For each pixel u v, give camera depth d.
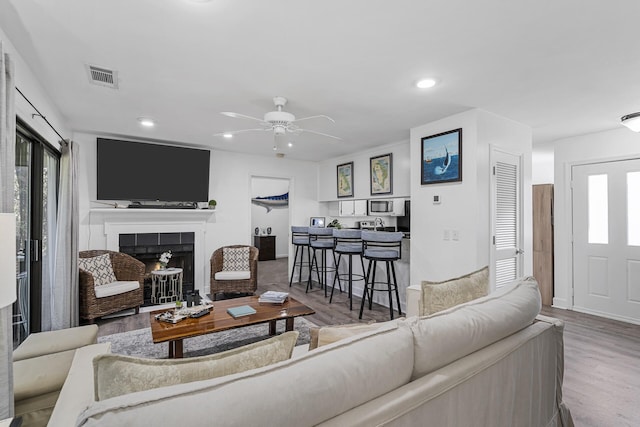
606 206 4.10
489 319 1.41
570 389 2.37
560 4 1.64
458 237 3.42
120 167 4.49
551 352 1.76
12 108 1.61
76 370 1.55
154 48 2.11
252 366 0.99
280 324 3.78
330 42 2.03
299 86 2.72
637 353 2.98
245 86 2.72
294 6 1.67
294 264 5.93
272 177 6.09
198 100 3.06
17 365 1.82
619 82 2.60
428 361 1.15
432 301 1.93
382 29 1.88
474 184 3.27
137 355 2.96
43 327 3.11
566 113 3.40
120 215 4.65
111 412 0.67
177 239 5.08
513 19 1.77
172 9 1.70
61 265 3.09
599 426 1.95
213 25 1.85
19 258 2.61
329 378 0.90
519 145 3.73
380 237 3.84
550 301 4.66
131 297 4.06
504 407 1.38
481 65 2.33
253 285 5.01
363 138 4.59
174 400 0.72
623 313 3.94
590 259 4.24
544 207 4.75
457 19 1.78
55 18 1.78
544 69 2.39
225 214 5.54
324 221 6.26
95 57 2.23
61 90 2.81
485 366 1.27
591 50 2.10
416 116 3.52
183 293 5.12
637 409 2.12
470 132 3.30
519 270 3.70
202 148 5.24
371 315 4.08
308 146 5.15
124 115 3.53
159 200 4.78
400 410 0.97
